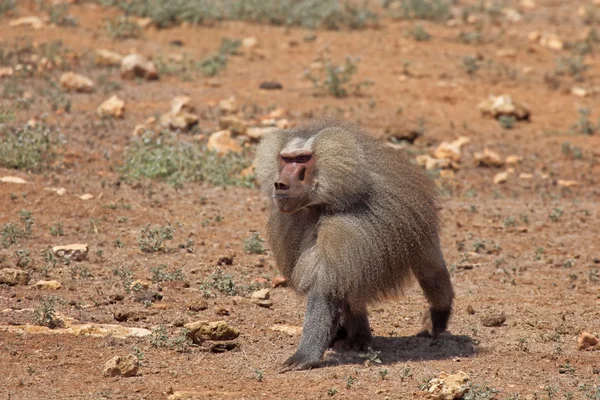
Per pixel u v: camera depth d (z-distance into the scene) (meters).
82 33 36.22
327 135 12.57
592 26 45.28
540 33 42.28
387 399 11.35
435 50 38.84
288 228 13.09
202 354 13.01
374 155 13.14
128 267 16.97
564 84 35.81
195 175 23.42
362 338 13.79
